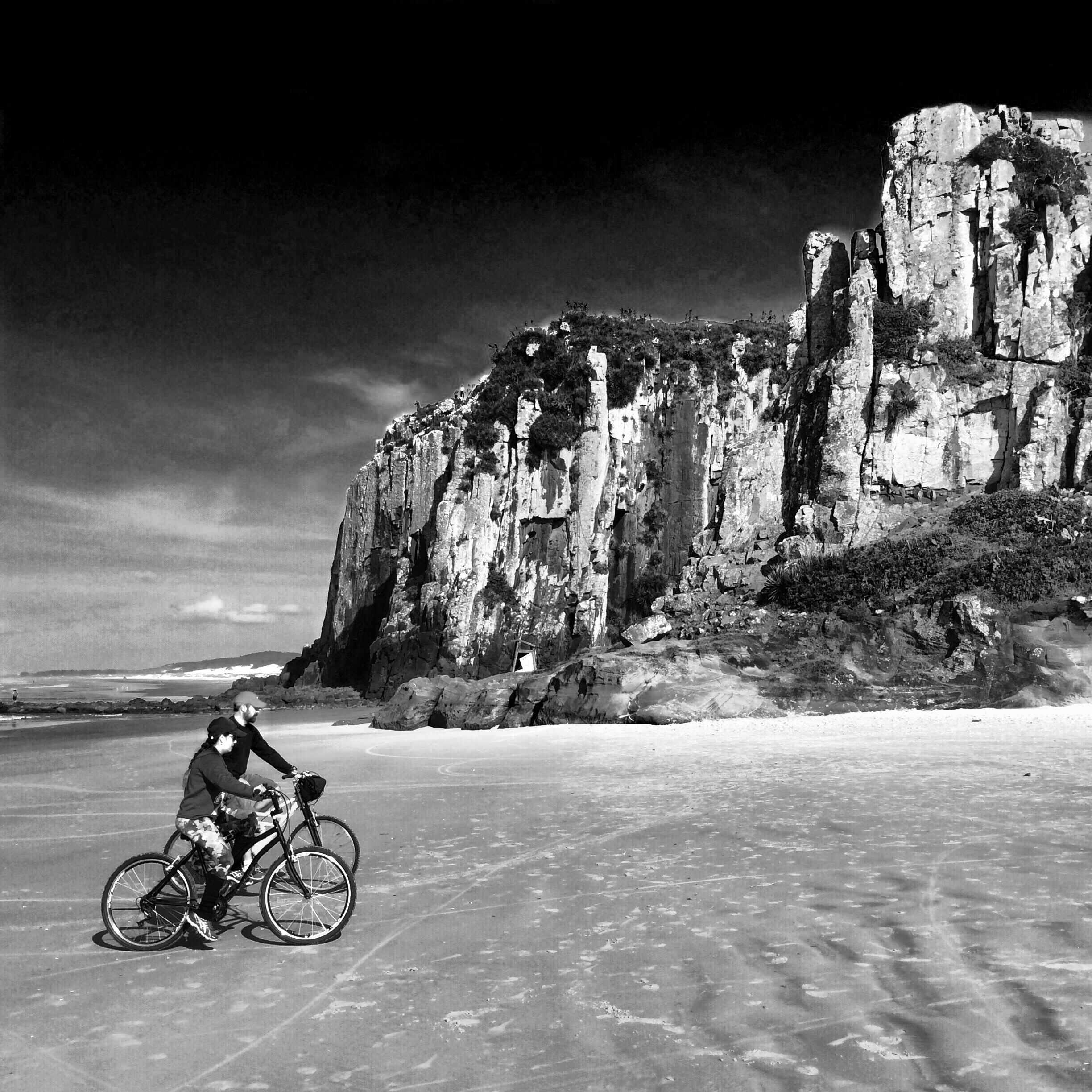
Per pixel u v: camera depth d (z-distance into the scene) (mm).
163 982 6824
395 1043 5535
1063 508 32938
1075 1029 5199
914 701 27984
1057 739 19031
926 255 38812
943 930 7051
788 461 42625
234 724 8391
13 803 17016
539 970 6730
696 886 8836
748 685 29688
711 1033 5453
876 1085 4711
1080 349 36656
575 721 30688
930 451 37094
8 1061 5438
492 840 11516
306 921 7961
